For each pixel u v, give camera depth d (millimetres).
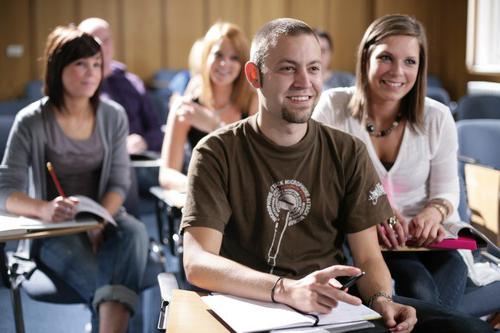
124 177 3451
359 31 10367
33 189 3295
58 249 3133
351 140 2324
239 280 1995
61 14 9227
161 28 9719
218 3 9883
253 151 2240
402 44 2822
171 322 1835
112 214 3295
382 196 2355
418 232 2672
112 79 5293
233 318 1825
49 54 3266
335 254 2336
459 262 2795
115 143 3449
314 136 2277
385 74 2844
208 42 3762
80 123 3348
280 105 2137
